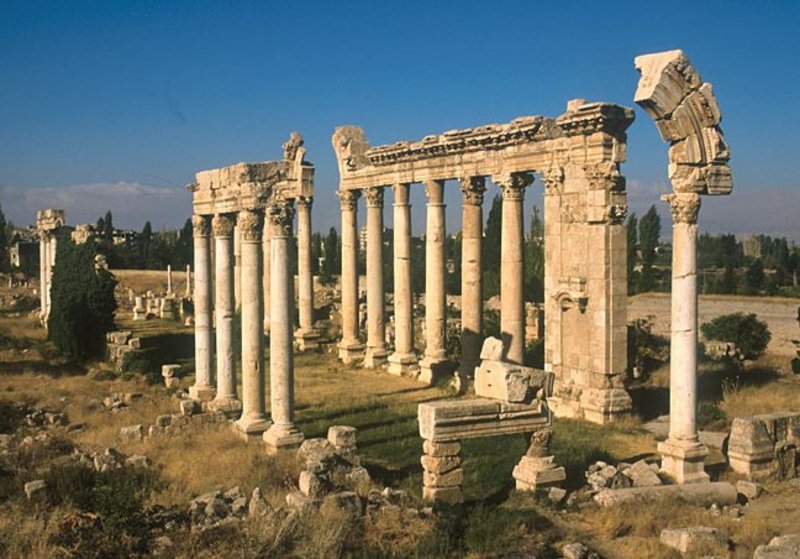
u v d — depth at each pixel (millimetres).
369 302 49938
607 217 32969
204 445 28844
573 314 34625
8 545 17984
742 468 24969
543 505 22062
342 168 51750
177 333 64438
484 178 41094
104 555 17875
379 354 49406
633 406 34625
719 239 189500
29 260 126000
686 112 23000
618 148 33219
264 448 27984
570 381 34844
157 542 18500
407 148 44156
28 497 21891
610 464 26047
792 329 70062
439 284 44562
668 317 76375
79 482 23062
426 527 19422
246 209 28984
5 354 54531
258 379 30203
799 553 16859
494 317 54344
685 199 23219
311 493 21000
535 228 81188
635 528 20047
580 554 17906
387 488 22281
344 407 36844
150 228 162000
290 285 28500
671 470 23812
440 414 22125
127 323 72250
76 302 53469
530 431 23312
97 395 40812
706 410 33219
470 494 23297
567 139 34438
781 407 33500
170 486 23594
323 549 17766
